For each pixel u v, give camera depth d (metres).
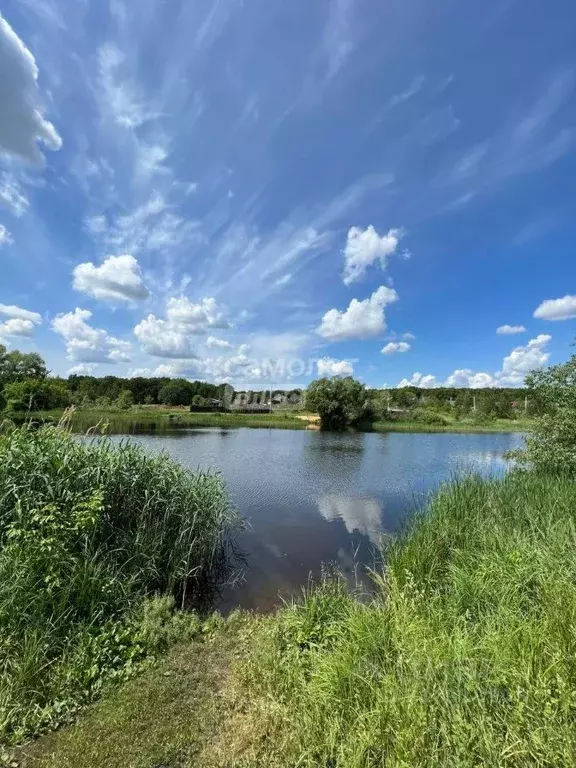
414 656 3.22
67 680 3.45
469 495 7.20
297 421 51.47
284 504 11.42
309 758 2.63
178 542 5.96
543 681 2.69
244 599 5.91
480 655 3.19
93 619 4.18
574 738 2.33
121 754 2.82
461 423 51.41
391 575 5.61
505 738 2.45
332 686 3.12
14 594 3.82
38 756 2.81
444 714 2.59
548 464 9.45
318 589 5.17
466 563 5.08
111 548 5.37
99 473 5.55
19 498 4.61
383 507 11.20
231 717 3.18
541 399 10.15
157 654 4.08
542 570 4.23
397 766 2.31
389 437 35.88
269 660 3.75
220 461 19.16
